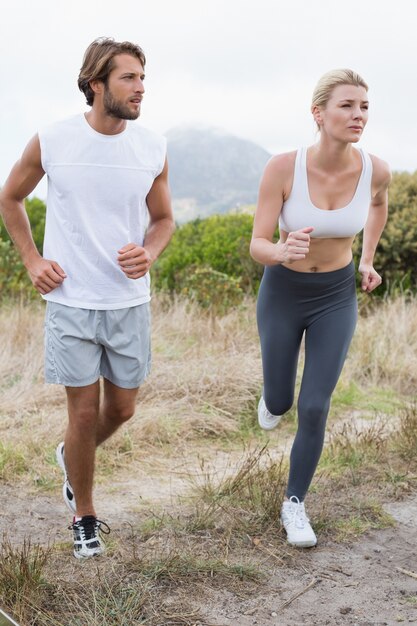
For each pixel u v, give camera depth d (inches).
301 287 144.3
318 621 120.7
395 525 154.3
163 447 201.2
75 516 139.3
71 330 132.1
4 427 206.8
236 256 379.6
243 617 120.8
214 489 165.8
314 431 142.9
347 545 145.8
